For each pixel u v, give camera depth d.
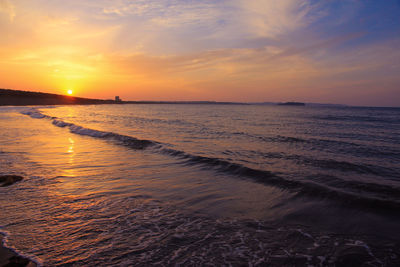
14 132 16.44
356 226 4.10
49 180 6.57
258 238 3.74
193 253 3.33
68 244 3.50
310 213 4.59
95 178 6.79
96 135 15.50
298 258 3.24
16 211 4.62
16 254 3.21
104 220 4.29
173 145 11.75
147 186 6.14
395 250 3.38
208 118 34.38
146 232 3.89
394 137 15.66
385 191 5.84
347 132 18.22
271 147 11.75
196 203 5.09
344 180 6.66
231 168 7.70
